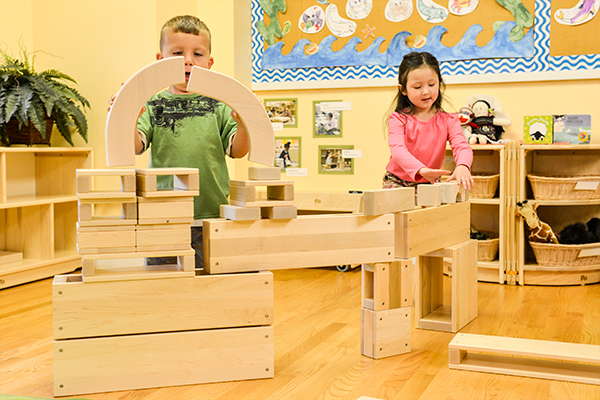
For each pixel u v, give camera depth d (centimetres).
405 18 351
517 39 328
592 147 294
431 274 239
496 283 313
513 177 304
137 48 354
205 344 161
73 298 152
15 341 207
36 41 376
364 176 368
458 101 341
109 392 155
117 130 152
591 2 315
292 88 377
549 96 325
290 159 383
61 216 360
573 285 304
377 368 177
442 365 181
